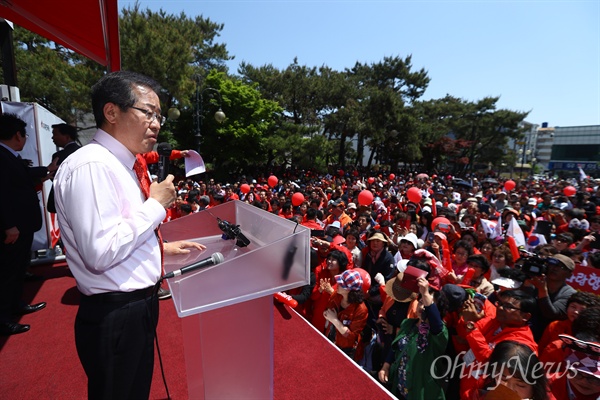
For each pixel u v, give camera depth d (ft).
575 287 12.67
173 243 6.29
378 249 15.21
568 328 8.95
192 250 6.33
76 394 7.27
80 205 3.72
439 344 8.83
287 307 12.21
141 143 4.45
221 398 5.53
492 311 9.32
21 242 9.70
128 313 4.25
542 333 10.37
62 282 12.80
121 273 4.19
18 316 10.29
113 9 9.16
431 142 133.69
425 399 8.80
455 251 14.57
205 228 7.73
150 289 4.53
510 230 17.65
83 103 54.29
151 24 60.03
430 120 144.05
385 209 29.84
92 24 10.46
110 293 4.17
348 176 90.63
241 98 80.94
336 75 99.76
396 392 9.72
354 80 108.27
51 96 51.75
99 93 4.29
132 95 4.26
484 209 29.17
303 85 93.91
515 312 8.04
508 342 6.90
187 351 5.97
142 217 4.07
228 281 4.51
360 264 16.17
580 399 7.27
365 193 23.95
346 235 16.93
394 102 100.48
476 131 145.28
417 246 15.87
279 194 45.11
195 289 4.28
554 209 25.54
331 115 97.76
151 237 4.59
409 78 124.16
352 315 11.09
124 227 3.89
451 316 9.64
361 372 8.64
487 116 141.90
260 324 5.57
